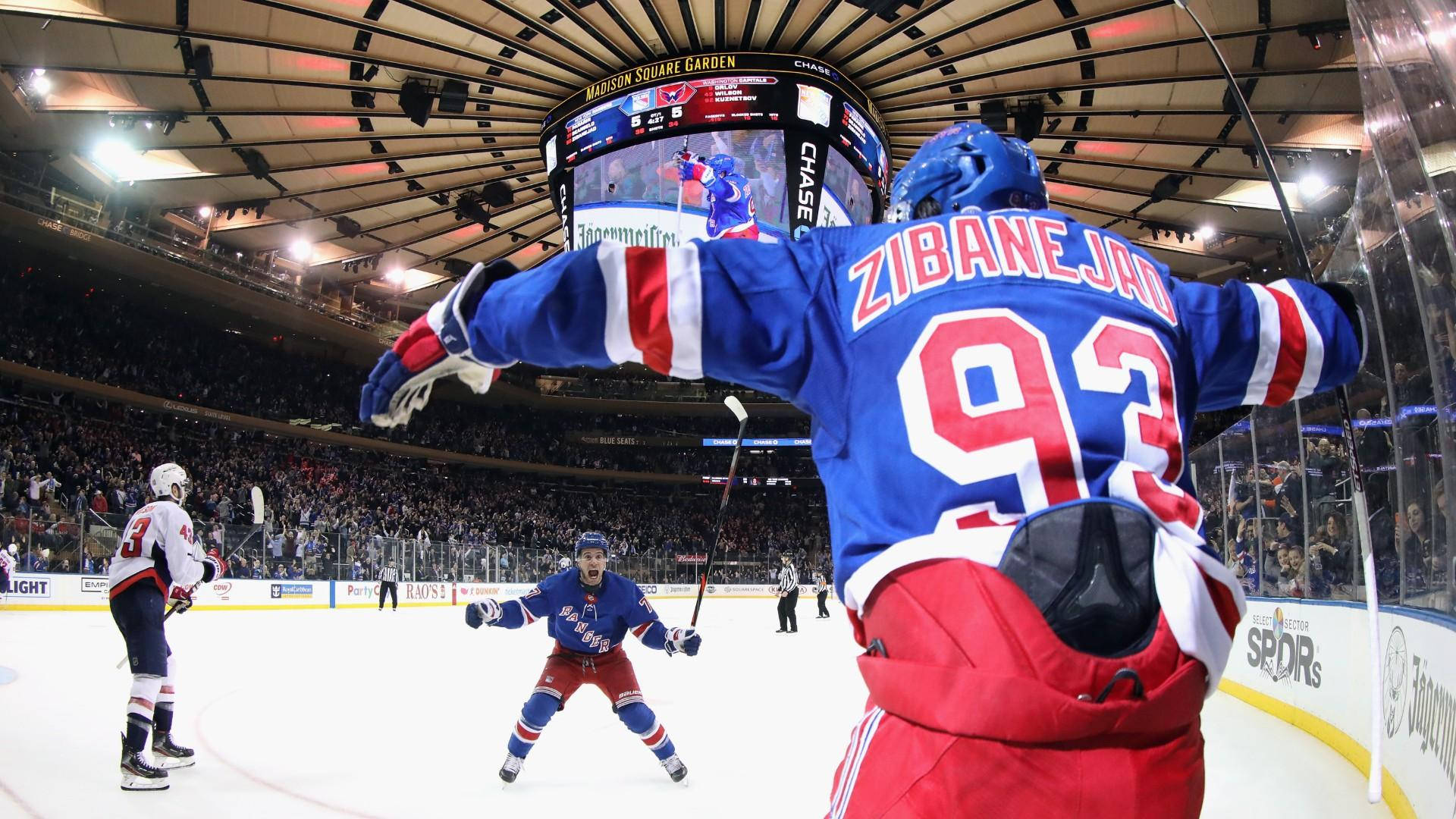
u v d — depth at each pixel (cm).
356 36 1485
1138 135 1769
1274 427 864
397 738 681
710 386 4134
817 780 569
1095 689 95
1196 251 2362
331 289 2994
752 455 4406
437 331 126
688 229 1410
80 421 2506
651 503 4316
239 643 1330
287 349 3288
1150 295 125
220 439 2984
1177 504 108
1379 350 453
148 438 2645
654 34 1412
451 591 2570
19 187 2152
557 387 4075
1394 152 255
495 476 3956
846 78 1462
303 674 1024
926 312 114
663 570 3397
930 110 1638
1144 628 101
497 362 126
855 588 111
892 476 109
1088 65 1562
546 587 545
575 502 4091
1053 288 116
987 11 1365
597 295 117
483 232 2417
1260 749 687
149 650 512
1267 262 2375
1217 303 135
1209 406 144
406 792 520
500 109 1647
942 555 102
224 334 3130
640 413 4275
